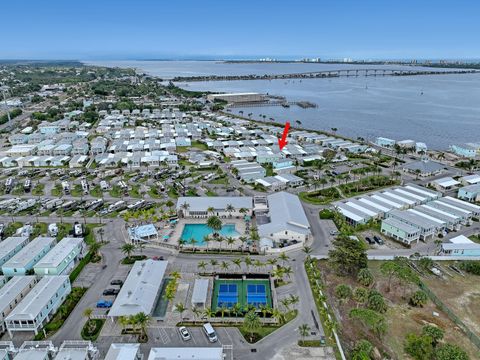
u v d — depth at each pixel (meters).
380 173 189.38
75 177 183.25
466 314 86.62
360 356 69.62
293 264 107.25
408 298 92.69
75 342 75.00
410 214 131.12
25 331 80.12
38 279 97.44
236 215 137.50
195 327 81.94
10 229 124.06
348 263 99.69
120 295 87.38
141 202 148.12
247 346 76.25
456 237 120.88
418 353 72.88
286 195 146.12
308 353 74.31
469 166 197.25
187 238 122.44
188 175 184.25
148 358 69.44
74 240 111.44
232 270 104.00
